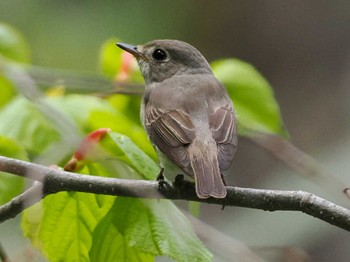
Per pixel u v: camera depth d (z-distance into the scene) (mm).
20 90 11055
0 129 10461
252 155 17953
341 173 15773
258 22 19641
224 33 19859
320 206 8195
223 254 12812
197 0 20297
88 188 8633
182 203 15383
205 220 16297
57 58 18031
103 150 8992
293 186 16500
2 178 9328
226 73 11477
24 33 18109
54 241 9227
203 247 8641
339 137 17625
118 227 8727
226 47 19844
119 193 8641
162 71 11469
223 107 10281
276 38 19469
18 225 14656
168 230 8672
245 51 19734
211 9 20172
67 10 18297
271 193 8398
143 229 8672
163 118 10023
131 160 8844
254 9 19703
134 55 11633
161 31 18812
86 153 8977
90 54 18047
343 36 18953
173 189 8750
